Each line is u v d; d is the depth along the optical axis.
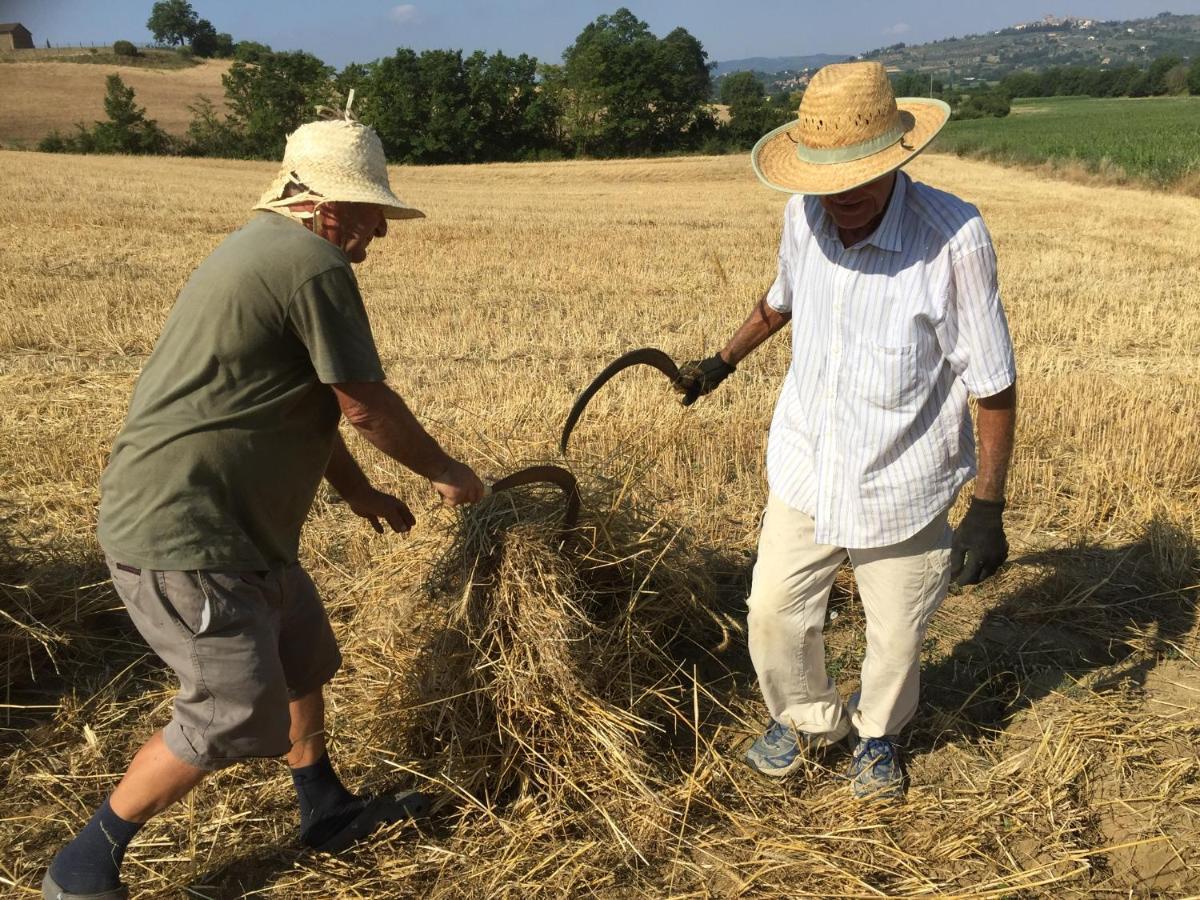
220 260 2.17
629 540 3.43
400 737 3.04
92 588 3.74
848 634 3.75
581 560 3.22
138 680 3.44
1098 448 5.45
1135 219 18.56
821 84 2.28
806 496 2.62
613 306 10.25
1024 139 43.00
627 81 61.34
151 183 26.53
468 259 13.65
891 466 2.52
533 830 2.71
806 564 2.71
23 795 2.86
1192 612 3.87
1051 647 3.66
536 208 22.89
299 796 2.68
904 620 2.68
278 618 2.44
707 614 3.69
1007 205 21.42
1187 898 2.53
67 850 2.33
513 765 2.92
